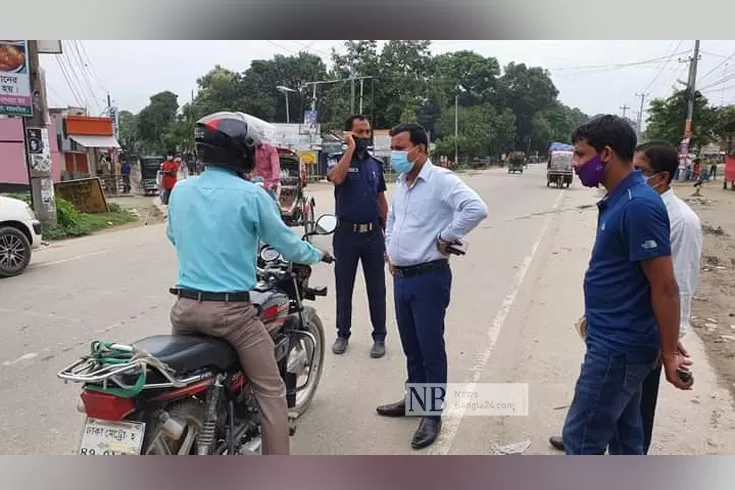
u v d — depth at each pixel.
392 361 4.84
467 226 3.32
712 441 3.52
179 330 2.74
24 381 4.38
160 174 21.08
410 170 3.52
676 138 37.88
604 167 2.41
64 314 6.04
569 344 5.25
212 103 59.28
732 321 6.10
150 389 2.40
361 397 4.18
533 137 84.38
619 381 2.44
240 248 2.67
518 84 82.50
